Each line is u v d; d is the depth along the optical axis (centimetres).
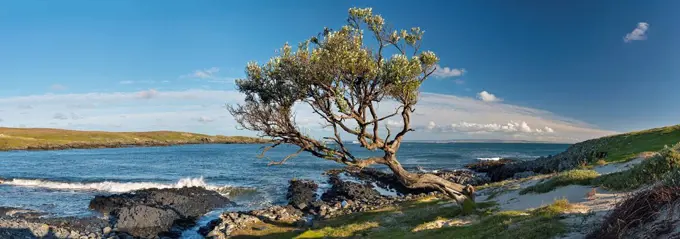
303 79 1619
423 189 4006
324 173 5641
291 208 2953
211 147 17850
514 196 2139
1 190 4028
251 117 1678
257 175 5412
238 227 2420
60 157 9406
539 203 1734
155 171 5956
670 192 830
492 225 1424
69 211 2969
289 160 8425
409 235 1667
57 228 2377
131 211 2641
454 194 1908
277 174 5550
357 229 2023
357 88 1680
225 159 8862
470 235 1392
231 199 3569
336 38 1578
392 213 2398
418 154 11544
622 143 4350
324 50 1554
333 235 1953
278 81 1675
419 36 1661
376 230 1938
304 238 1967
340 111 1631
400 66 1602
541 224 1200
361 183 4588
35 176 5128
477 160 8656
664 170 1499
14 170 5991
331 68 1568
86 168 6412
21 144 13788
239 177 5153
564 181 2005
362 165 1789
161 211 2725
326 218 2627
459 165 7294
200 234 2438
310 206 3116
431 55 1673
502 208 1853
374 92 1680
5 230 2228
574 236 1038
